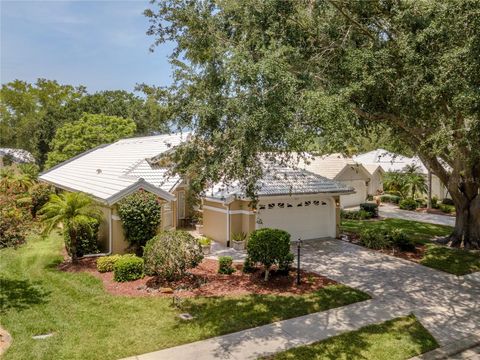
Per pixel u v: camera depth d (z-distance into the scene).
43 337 7.94
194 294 10.52
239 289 10.98
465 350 7.69
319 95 8.69
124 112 44.75
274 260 11.48
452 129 11.34
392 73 10.22
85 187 18.66
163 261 10.93
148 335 8.02
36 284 11.36
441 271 13.18
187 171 9.88
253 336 8.08
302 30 11.17
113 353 7.25
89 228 13.91
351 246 16.72
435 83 9.68
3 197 10.49
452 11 8.83
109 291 10.70
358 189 31.83
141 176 18.19
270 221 16.64
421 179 31.08
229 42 9.95
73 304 9.74
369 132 15.76
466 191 16.72
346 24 11.52
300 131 8.25
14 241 9.93
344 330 8.41
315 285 11.44
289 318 9.04
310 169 28.80
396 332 8.35
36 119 47.34
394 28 11.13
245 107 7.96
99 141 34.94
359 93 10.34
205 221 18.39
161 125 9.85
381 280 12.10
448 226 22.30
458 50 8.90
